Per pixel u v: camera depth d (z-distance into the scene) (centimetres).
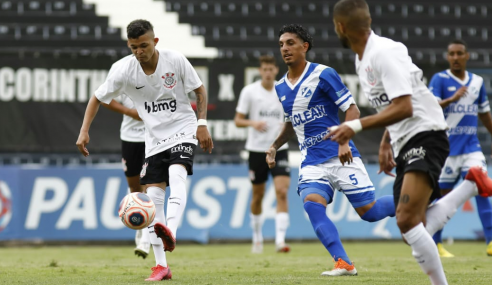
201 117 1953
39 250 3712
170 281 1880
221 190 4134
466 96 3111
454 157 3145
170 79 1934
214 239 4225
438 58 5356
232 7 5778
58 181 4012
